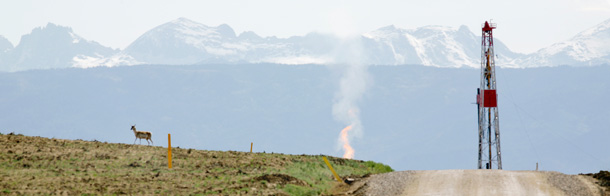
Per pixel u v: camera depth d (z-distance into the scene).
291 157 96.38
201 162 84.50
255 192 63.03
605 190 65.50
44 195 56.19
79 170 72.38
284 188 66.12
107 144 96.12
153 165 79.94
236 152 99.50
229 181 69.44
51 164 75.25
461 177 72.69
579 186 67.38
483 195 62.66
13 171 68.94
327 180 75.19
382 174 77.25
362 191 66.75
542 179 71.19
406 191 65.56
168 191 61.81
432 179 71.75
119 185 63.50
